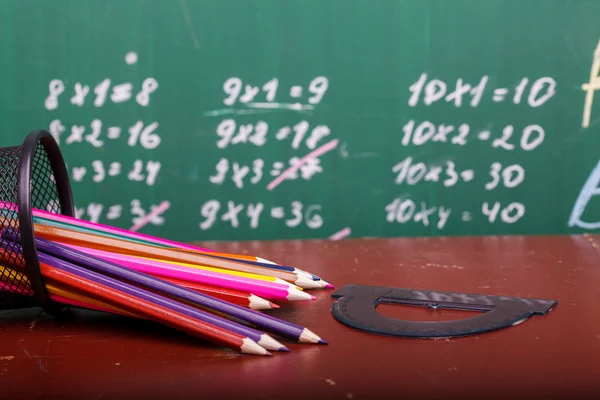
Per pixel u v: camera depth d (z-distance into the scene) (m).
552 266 1.05
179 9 2.32
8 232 0.71
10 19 2.30
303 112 2.36
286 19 2.33
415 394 0.50
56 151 0.87
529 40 2.34
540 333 0.66
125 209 2.37
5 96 2.32
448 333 0.65
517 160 2.38
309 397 0.50
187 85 2.34
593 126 2.36
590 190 2.38
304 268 1.08
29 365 0.59
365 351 0.61
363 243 1.40
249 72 2.34
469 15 2.33
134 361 0.59
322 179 2.38
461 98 2.35
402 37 2.34
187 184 2.37
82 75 2.33
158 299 0.66
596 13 2.32
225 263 0.82
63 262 0.71
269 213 2.38
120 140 2.35
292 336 0.64
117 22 2.32
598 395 0.50
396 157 2.38
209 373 0.56
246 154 2.37
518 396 0.49
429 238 1.47
